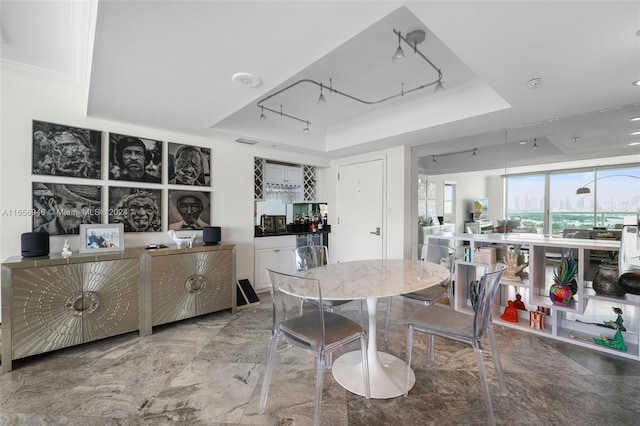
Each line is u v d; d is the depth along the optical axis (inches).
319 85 105.0
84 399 69.9
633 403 68.2
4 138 93.4
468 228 137.3
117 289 98.8
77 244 106.4
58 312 88.3
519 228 121.0
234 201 150.4
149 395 71.6
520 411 65.8
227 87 84.6
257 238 160.4
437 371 82.4
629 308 95.7
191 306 115.6
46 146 100.1
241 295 139.2
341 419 63.9
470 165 135.7
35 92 98.1
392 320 120.5
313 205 201.0
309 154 180.1
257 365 85.8
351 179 185.2
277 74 77.0
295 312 69.5
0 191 92.9
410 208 157.8
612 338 96.1
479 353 63.7
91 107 99.1
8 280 81.0
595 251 100.0
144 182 121.6
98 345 97.4
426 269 88.1
